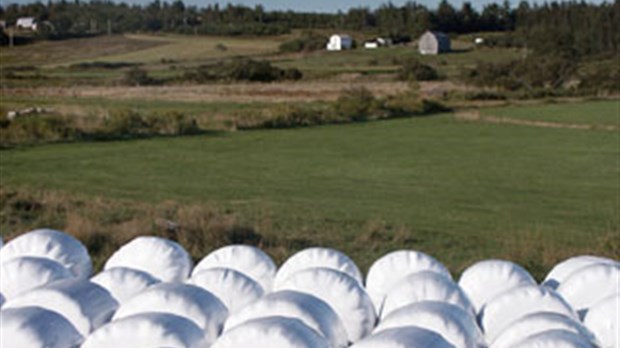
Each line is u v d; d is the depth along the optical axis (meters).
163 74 141.38
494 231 26.00
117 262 10.95
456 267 18.86
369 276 10.41
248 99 91.50
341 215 28.81
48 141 52.81
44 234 11.16
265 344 7.45
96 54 197.50
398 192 36.12
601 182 40.31
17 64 176.38
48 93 101.12
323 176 41.06
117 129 57.03
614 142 57.88
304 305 8.40
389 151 52.22
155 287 8.88
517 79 114.06
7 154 46.81
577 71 117.00
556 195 35.91
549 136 61.78
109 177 38.91
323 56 191.50
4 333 8.10
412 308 8.30
